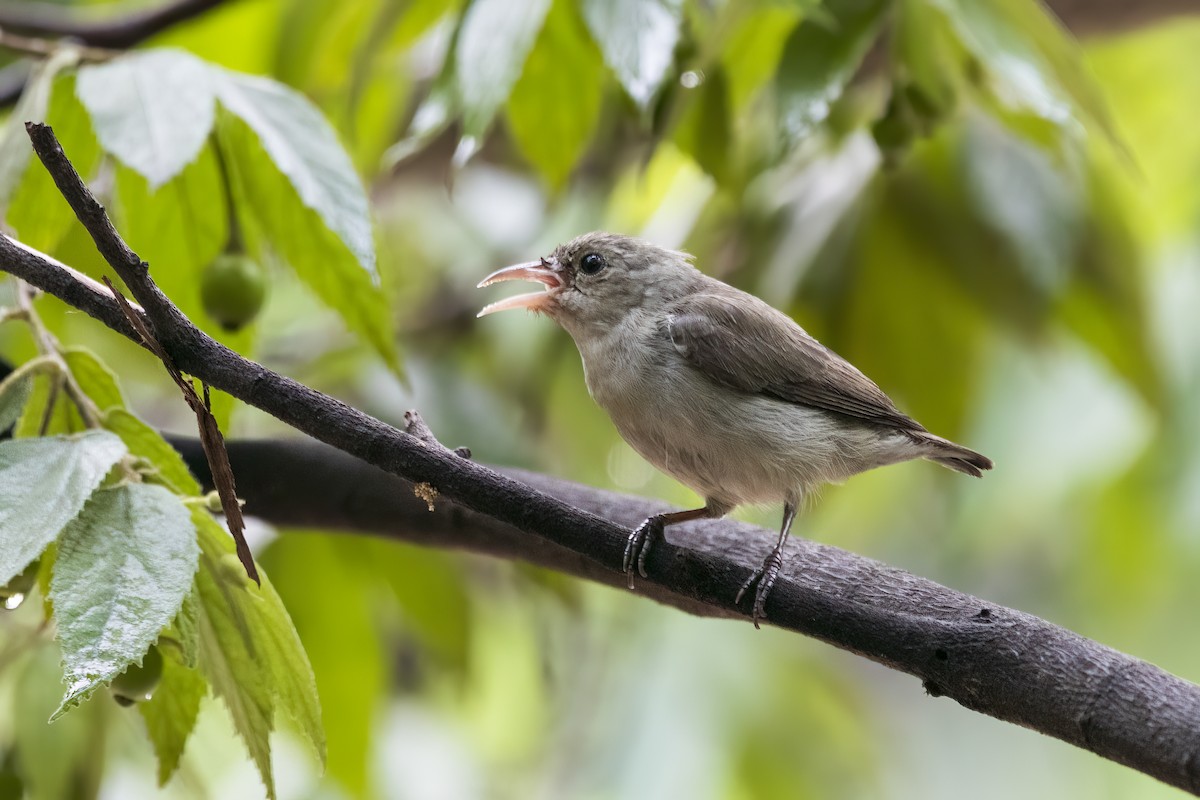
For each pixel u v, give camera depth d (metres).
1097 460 13.30
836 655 15.42
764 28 9.46
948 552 14.54
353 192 7.27
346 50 11.44
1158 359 10.76
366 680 10.29
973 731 17.47
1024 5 8.77
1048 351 10.46
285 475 8.13
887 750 14.23
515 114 9.23
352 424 6.25
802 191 11.05
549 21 8.88
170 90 7.04
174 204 7.62
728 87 9.47
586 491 8.62
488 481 6.42
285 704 5.87
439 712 12.52
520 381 12.46
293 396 6.18
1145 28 13.05
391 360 7.88
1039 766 17.09
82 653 4.90
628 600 13.30
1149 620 14.35
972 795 17.17
